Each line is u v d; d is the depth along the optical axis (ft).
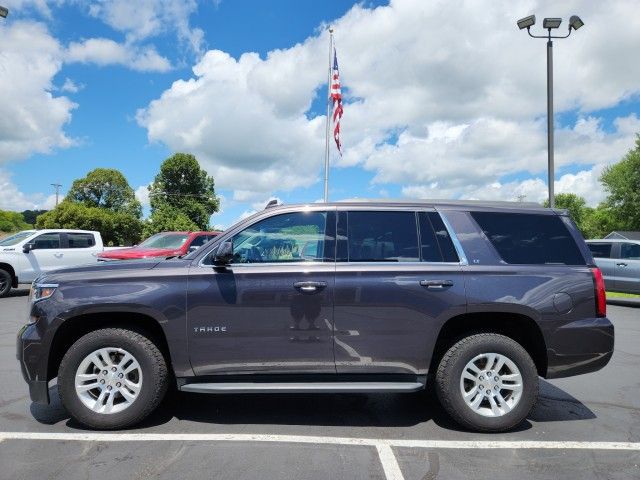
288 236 14.34
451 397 13.64
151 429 13.88
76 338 14.46
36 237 47.32
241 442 12.99
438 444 13.01
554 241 14.51
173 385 17.30
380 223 14.49
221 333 13.57
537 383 13.76
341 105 64.34
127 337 13.58
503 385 13.78
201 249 14.19
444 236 14.35
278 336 13.64
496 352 13.74
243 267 13.89
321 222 14.47
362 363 13.71
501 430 13.75
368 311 13.65
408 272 13.83
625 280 43.83
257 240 14.33
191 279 13.71
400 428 14.16
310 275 13.74
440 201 14.98
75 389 13.51
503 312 13.84
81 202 220.23
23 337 13.55
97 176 221.05
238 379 13.82
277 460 11.91
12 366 20.52
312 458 12.06
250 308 13.60
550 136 46.75
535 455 12.37
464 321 14.62
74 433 13.48
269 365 13.67
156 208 211.82
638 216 152.76
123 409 13.58
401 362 13.71
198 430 13.83
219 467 11.50
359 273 13.78
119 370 13.69
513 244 14.38
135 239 214.07
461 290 13.74
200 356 13.60
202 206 214.28
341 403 16.42
